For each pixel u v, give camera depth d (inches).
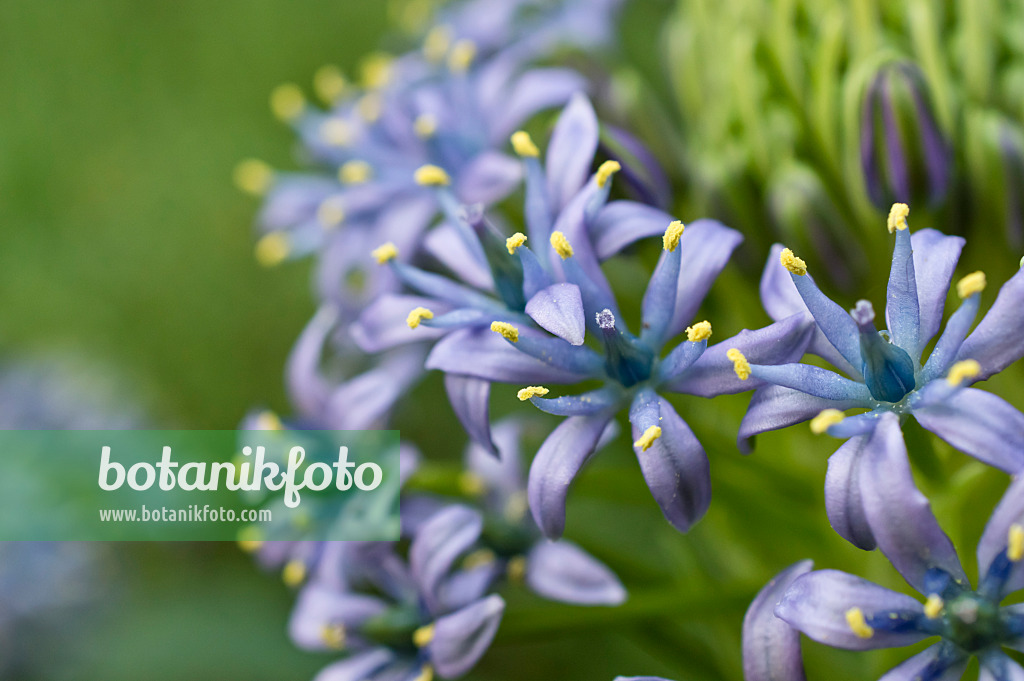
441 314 7.5
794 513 8.2
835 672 8.4
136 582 13.7
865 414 6.8
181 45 20.0
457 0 9.9
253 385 17.8
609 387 7.2
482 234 7.4
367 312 7.6
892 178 7.8
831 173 8.1
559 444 7.1
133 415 14.6
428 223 8.4
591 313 7.2
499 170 8.1
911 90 7.7
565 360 7.2
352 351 8.9
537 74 8.5
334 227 8.7
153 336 18.2
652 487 6.9
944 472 7.4
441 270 8.4
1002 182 7.8
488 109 8.6
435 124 8.6
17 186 19.6
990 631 6.7
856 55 8.0
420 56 9.4
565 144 7.5
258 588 13.6
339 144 9.0
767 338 6.9
